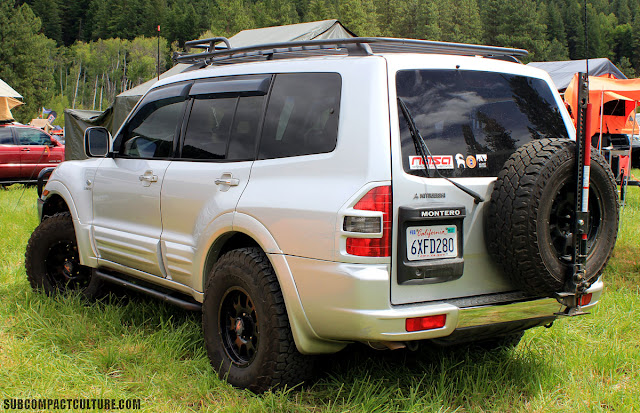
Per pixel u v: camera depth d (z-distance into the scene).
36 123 36.03
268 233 3.02
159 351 3.58
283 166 3.06
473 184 2.88
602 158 3.00
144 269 4.01
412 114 2.81
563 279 2.84
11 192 12.95
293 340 3.01
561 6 79.75
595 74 15.21
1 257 6.07
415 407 2.92
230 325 3.33
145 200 3.93
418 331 2.66
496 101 3.12
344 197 2.71
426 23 138.88
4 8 79.19
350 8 130.38
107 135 4.30
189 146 3.73
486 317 2.81
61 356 3.54
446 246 2.81
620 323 4.25
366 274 2.63
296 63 3.25
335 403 2.98
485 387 3.18
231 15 145.00
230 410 2.92
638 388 3.28
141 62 152.00
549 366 3.46
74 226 4.56
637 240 6.93
